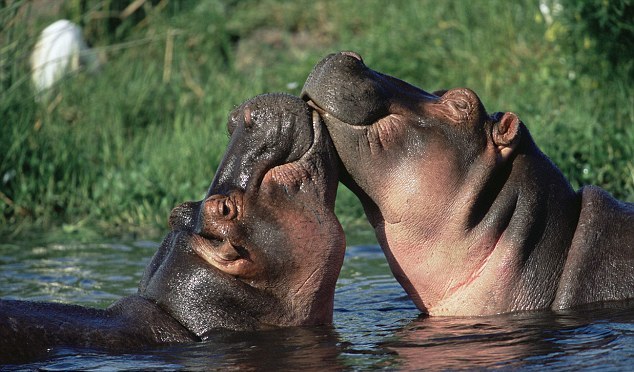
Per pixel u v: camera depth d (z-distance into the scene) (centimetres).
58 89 2528
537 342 959
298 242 1036
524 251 1095
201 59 2981
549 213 1109
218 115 2483
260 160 1037
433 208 1077
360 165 1066
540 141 1978
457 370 877
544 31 2627
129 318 1024
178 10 3167
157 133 2394
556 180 1129
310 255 1042
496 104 2384
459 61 2680
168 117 2517
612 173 1886
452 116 1080
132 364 933
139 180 2048
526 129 1133
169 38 2859
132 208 2003
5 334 954
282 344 992
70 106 2553
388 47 2780
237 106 1085
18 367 928
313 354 955
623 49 2238
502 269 1094
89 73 2756
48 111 2405
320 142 1048
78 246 1739
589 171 1880
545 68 2406
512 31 2688
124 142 2367
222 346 988
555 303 1098
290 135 1037
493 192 1098
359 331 1050
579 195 1154
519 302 1098
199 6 3158
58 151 2200
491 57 2638
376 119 1061
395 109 1069
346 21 3092
